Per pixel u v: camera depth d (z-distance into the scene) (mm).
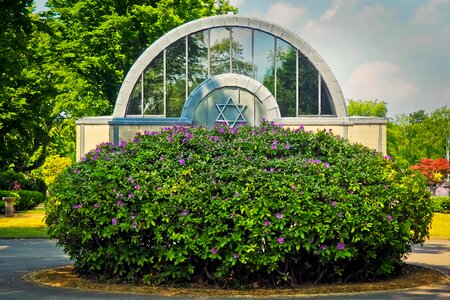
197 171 13109
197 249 12211
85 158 14359
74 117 40688
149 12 38469
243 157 13477
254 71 27766
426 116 84625
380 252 13367
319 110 27641
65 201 13312
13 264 17469
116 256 12781
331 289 12422
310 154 14227
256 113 27328
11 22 19672
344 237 12375
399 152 83312
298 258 12461
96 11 40406
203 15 42531
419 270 15250
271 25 27719
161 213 12406
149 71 27844
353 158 14297
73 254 13867
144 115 27766
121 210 12562
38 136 27219
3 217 36656
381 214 12797
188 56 27875
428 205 14445
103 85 40656
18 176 47750
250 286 12445
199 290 12242
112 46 39188
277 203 12242
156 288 12445
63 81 39438
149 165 13367
